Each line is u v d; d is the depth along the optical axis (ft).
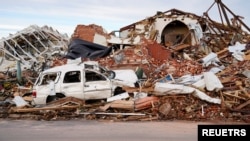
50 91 51.16
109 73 58.65
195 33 100.73
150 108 45.57
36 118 44.01
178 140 30.53
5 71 95.61
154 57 80.38
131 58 77.15
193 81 53.57
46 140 30.55
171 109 44.47
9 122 41.32
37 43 126.93
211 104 46.50
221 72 63.00
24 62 105.60
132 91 52.39
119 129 36.14
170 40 106.83
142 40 90.12
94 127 37.42
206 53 91.61
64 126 38.19
